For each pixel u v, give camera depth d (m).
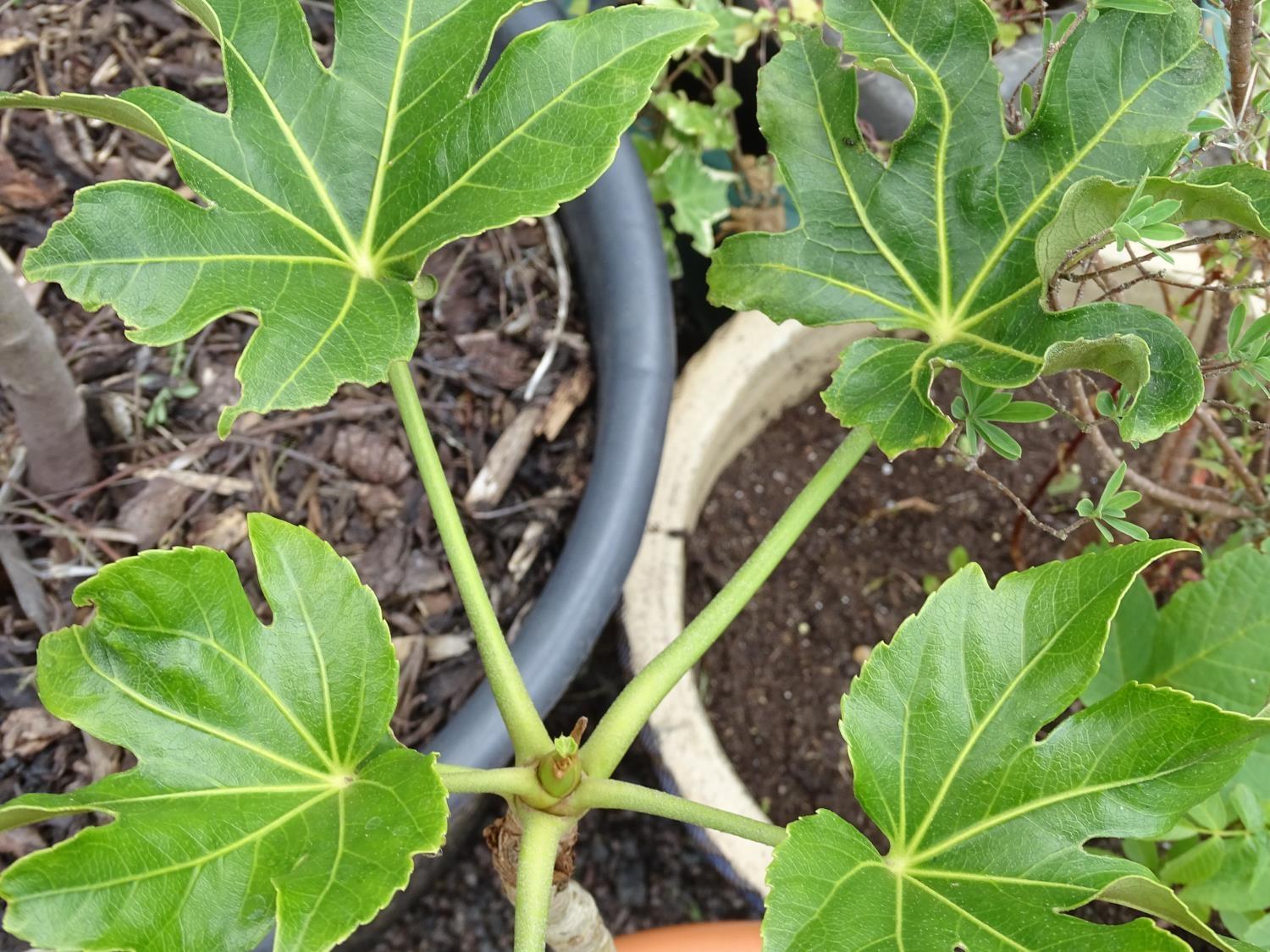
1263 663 1.12
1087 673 0.68
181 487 1.34
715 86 1.71
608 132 0.75
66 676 0.66
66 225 0.72
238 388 1.42
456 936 1.67
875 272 0.88
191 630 0.68
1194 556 1.53
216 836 0.64
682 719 1.32
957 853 0.69
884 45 0.83
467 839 1.51
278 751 0.70
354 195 0.82
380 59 0.82
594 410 1.48
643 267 1.39
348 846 0.62
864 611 1.61
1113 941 0.60
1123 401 0.74
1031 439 1.69
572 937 0.92
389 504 1.40
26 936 0.55
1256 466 1.41
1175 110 0.78
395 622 1.37
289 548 0.71
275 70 0.81
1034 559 1.62
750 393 1.55
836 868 0.65
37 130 1.46
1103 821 0.66
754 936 1.20
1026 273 0.83
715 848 1.27
